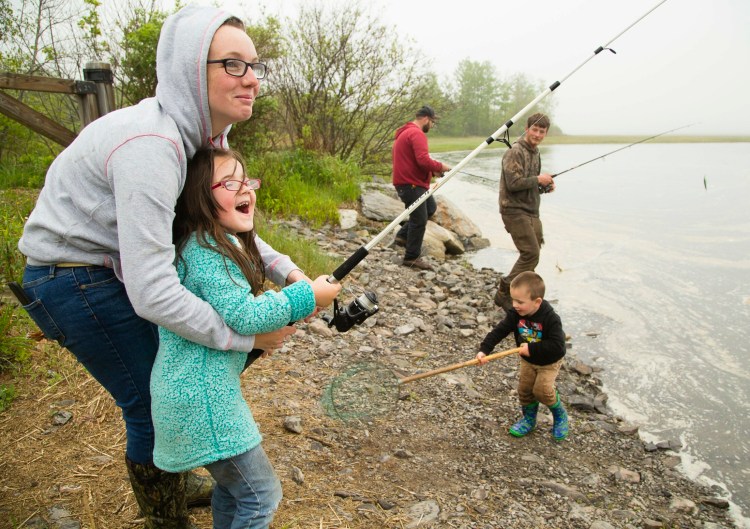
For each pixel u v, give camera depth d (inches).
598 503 133.5
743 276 299.7
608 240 372.2
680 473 151.3
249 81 74.6
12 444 119.3
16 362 143.3
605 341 230.2
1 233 176.9
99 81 200.7
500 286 259.0
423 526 113.8
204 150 78.2
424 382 180.7
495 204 515.2
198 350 74.8
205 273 74.5
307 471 125.3
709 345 225.3
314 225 338.0
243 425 77.2
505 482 137.1
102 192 71.9
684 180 655.1
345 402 154.1
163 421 75.2
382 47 457.7
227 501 87.1
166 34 73.6
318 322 205.9
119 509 104.9
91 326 76.9
